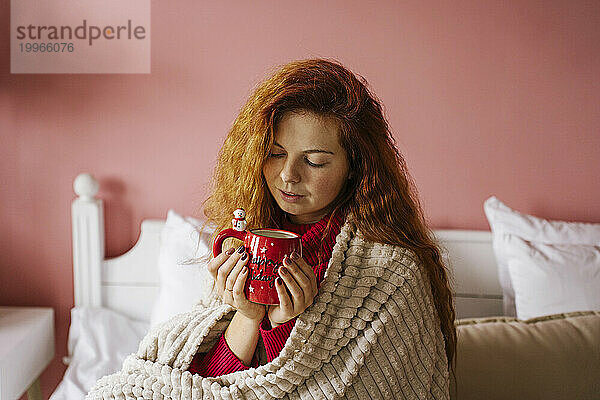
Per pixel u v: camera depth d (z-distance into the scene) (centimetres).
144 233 238
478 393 148
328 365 91
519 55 227
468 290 230
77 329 229
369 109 96
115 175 241
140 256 239
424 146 233
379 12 228
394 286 93
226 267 87
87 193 233
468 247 229
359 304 91
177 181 240
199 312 104
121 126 238
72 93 237
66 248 245
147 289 240
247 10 231
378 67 230
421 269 99
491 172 232
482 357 152
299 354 89
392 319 91
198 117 237
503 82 228
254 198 99
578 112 228
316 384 90
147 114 237
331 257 96
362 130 94
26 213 244
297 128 90
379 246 96
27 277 247
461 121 231
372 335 90
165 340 101
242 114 101
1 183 242
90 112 238
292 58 232
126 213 243
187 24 232
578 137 229
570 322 162
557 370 151
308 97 90
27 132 239
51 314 242
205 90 235
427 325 96
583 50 225
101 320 229
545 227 219
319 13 229
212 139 237
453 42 228
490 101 229
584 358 153
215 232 109
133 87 236
